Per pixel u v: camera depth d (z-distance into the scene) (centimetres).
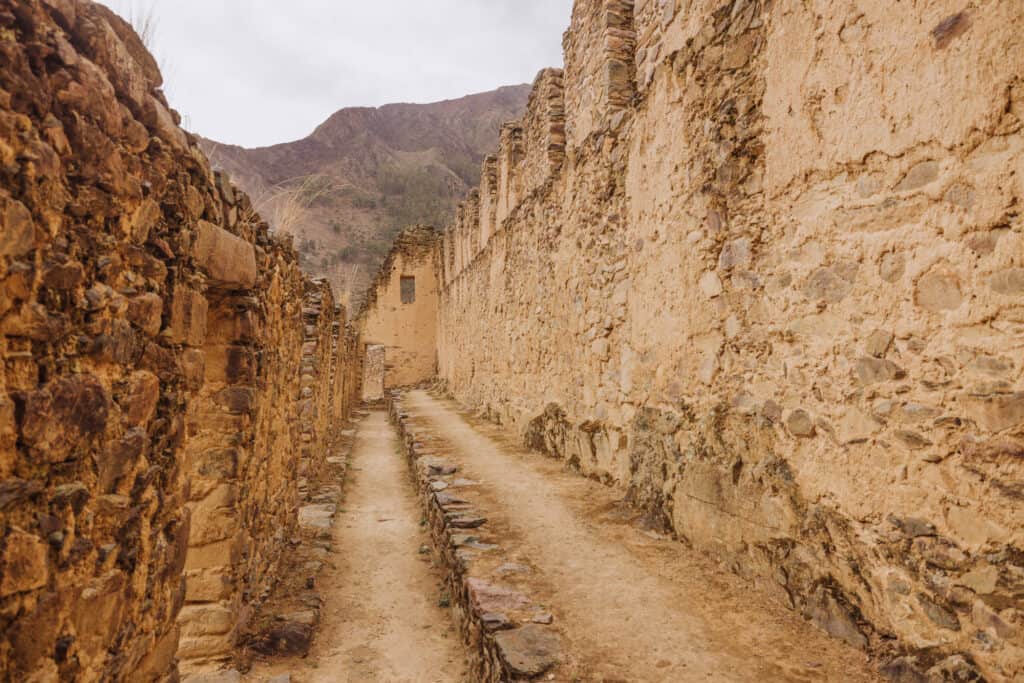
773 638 383
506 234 1406
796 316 432
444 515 657
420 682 448
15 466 172
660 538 573
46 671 188
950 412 322
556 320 1001
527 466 925
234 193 387
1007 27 297
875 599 360
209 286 396
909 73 345
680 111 589
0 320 163
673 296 598
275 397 558
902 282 351
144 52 248
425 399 2330
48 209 182
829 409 400
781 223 448
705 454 528
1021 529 288
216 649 418
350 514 894
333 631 522
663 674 343
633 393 695
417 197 9356
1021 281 292
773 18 457
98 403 212
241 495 437
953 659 310
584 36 899
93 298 206
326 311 1143
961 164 318
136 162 236
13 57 162
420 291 3136
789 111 439
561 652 365
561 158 1062
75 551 202
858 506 375
